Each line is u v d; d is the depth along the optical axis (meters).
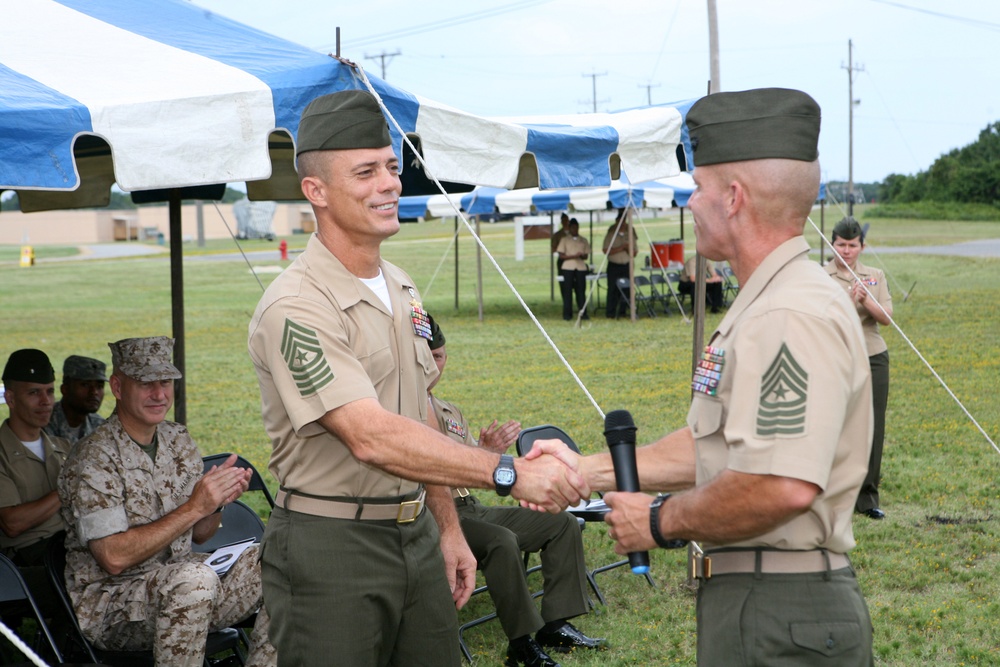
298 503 2.64
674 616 4.78
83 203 5.82
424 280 28.16
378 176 2.57
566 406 10.36
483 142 3.97
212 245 57.78
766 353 1.93
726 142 2.05
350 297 2.60
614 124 4.65
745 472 1.89
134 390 3.62
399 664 2.82
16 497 4.38
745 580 2.04
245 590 3.64
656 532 2.05
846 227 6.16
